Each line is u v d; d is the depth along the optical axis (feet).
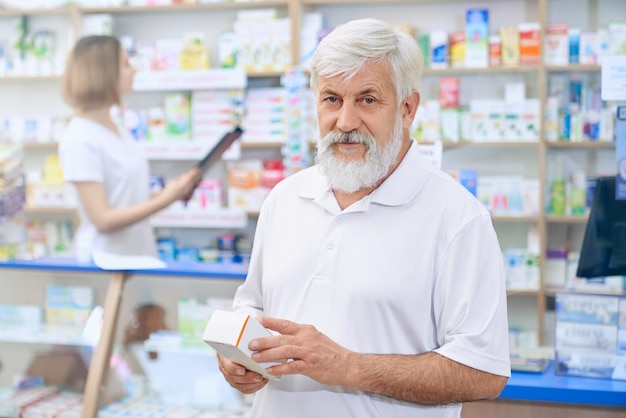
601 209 7.54
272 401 5.63
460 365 5.03
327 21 17.92
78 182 10.74
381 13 17.63
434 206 5.39
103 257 9.21
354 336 5.34
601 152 16.02
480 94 16.78
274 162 17.60
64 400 8.95
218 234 18.37
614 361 7.00
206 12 18.72
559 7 16.47
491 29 17.01
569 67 15.64
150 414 8.59
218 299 8.64
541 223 15.58
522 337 9.71
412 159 5.57
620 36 15.34
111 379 8.77
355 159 5.24
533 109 15.89
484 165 16.72
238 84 17.03
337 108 5.26
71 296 9.02
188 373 8.85
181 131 17.80
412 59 5.31
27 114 20.02
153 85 17.42
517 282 15.58
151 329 8.83
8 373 9.28
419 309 5.29
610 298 7.03
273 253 5.81
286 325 5.07
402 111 5.42
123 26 19.16
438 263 5.28
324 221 5.61
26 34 19.29
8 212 10.18
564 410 6.91
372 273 5.32
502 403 7.09
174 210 17.37
